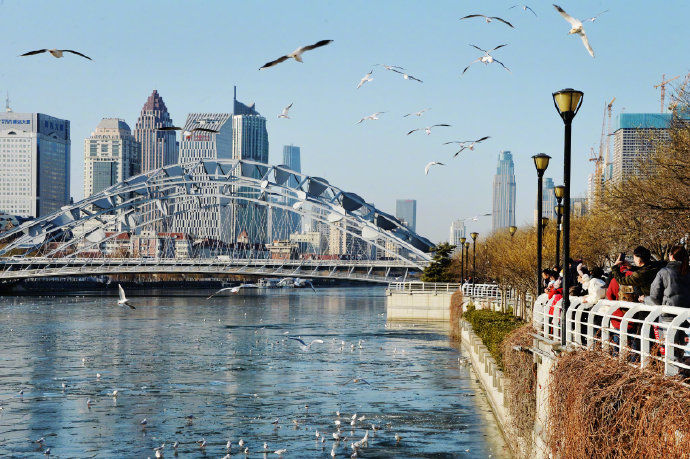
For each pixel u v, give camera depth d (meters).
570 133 23.64
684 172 41.12
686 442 12.35
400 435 35.41
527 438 26.23
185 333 90.25
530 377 27.05
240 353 68.56
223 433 36.50
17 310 135.75
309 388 48.72
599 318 23.73
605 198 58.22
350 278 182.88
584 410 16.88
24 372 56.66
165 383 51.06
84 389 48.78
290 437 35.62
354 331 93.69
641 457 14.07
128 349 72.38
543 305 28.39
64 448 33.94
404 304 115.19
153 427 37.81
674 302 16.50
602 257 64.56
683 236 43.34
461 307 84.69
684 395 13.20
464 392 46.56
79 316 120.81
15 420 39.47
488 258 107.81
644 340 15.81
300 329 96.75
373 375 54.22
